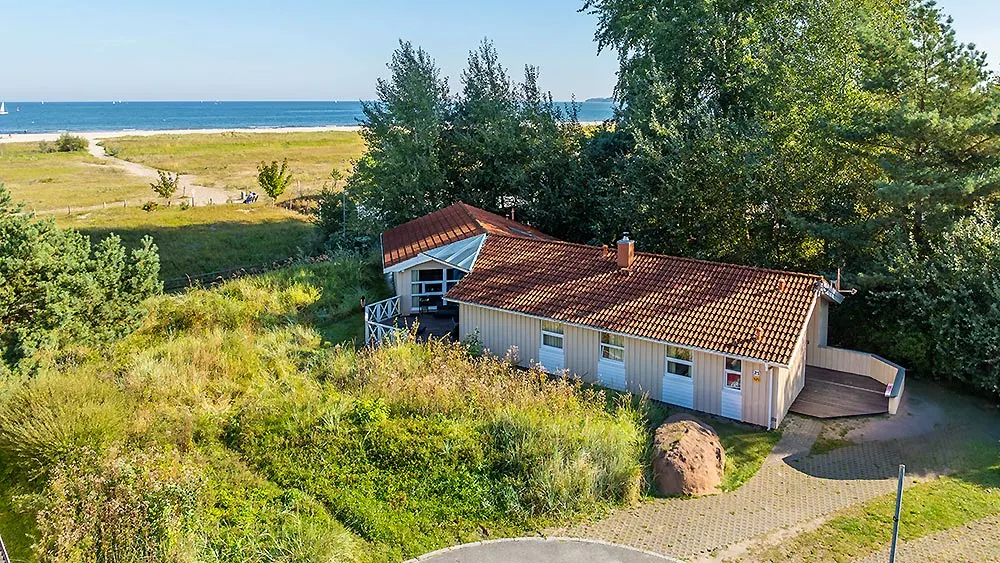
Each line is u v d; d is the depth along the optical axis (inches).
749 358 663.8
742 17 1196.5
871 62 877.8
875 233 877.2
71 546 460.8
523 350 847.7
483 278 907.4
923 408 721.0
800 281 745.0
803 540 495.5
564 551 483.5
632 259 851.4
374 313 996.6
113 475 508.7
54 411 608.7
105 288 833.5
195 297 1061.8
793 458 624.7
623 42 1430.9
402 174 1448.1
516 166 1385.3
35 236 762.8
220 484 550.9
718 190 1039.6
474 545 489.7
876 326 858.1
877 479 583.2
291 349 868.6
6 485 564.1
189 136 4980.3
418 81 1471.5
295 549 470.3
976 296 740.0
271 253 1578.5
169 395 703.1
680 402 739.4
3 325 726.5
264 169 2123.5
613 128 1432.1
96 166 3142.2
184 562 446.0
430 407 653.9
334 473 567.2
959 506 537.3
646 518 526.6
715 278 788.0
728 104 1227.9
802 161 992.2
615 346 775.1
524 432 596.7
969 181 749.3
